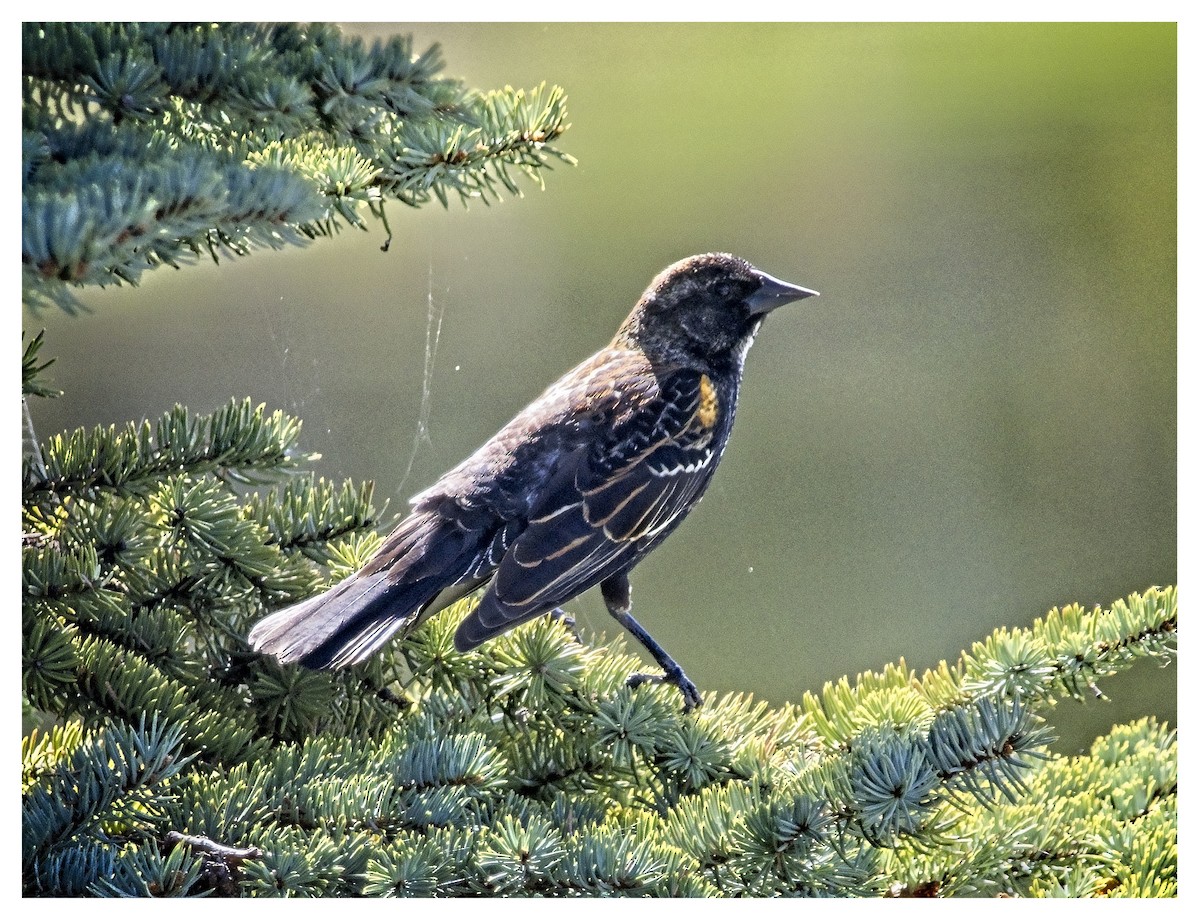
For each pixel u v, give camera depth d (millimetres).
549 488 8508
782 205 17469
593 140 17359
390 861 5977
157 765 6070
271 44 7434
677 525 9125
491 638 7430
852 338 17266
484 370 16312
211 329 15172
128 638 7270
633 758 7086
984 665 6996
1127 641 6895
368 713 7684
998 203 17484
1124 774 7402
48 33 6656
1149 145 17297
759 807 6352
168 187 5246
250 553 7520
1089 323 17125
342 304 15797
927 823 6262
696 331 9438
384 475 15242
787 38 17453
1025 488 16531
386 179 7418
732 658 15242
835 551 16062
